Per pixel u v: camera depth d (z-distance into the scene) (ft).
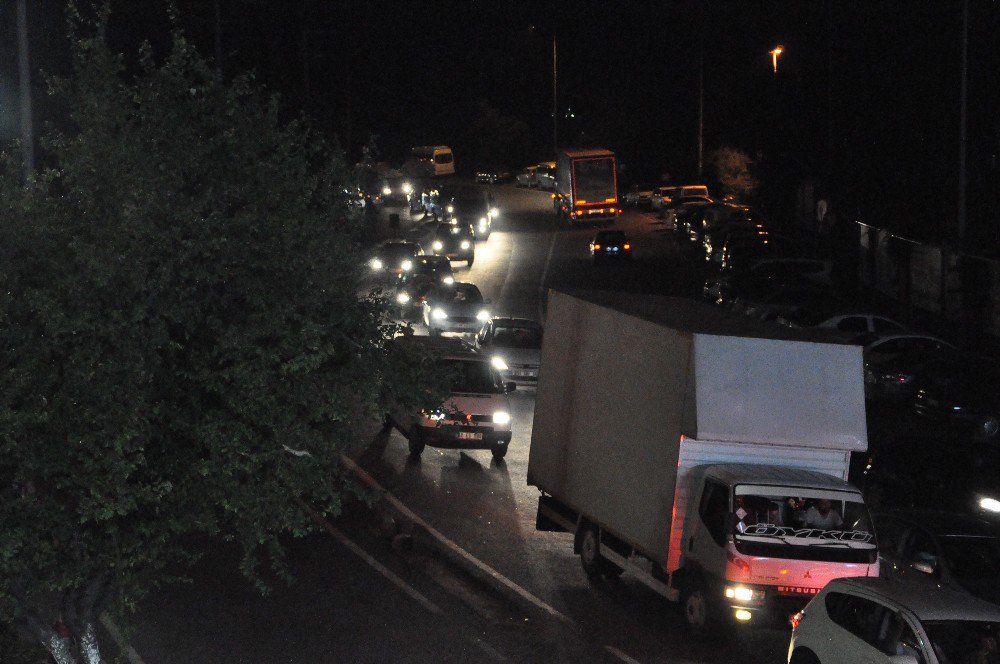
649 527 59.26
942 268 165.78
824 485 55.21
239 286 35.17
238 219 34.99
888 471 74.08
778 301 153.69
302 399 34.76
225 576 65.57
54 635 38.65
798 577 53.47
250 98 38.29
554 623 58.59
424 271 190.19
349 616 58.95
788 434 57.98
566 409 69.82
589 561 66.49
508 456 97.86
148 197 33.81
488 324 134.41
